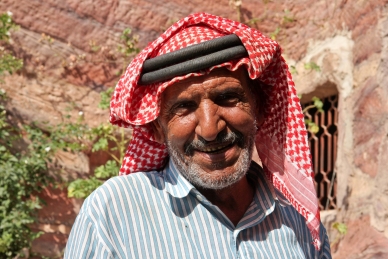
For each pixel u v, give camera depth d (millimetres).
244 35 2133
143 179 2244
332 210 4586
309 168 2330
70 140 4980
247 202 2332
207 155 2133
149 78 2154
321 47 4895
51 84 4996
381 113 4031
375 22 4215
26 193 4773
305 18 5156
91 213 2100
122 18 5152
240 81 2168
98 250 2039
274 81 2352
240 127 2143
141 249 2080
